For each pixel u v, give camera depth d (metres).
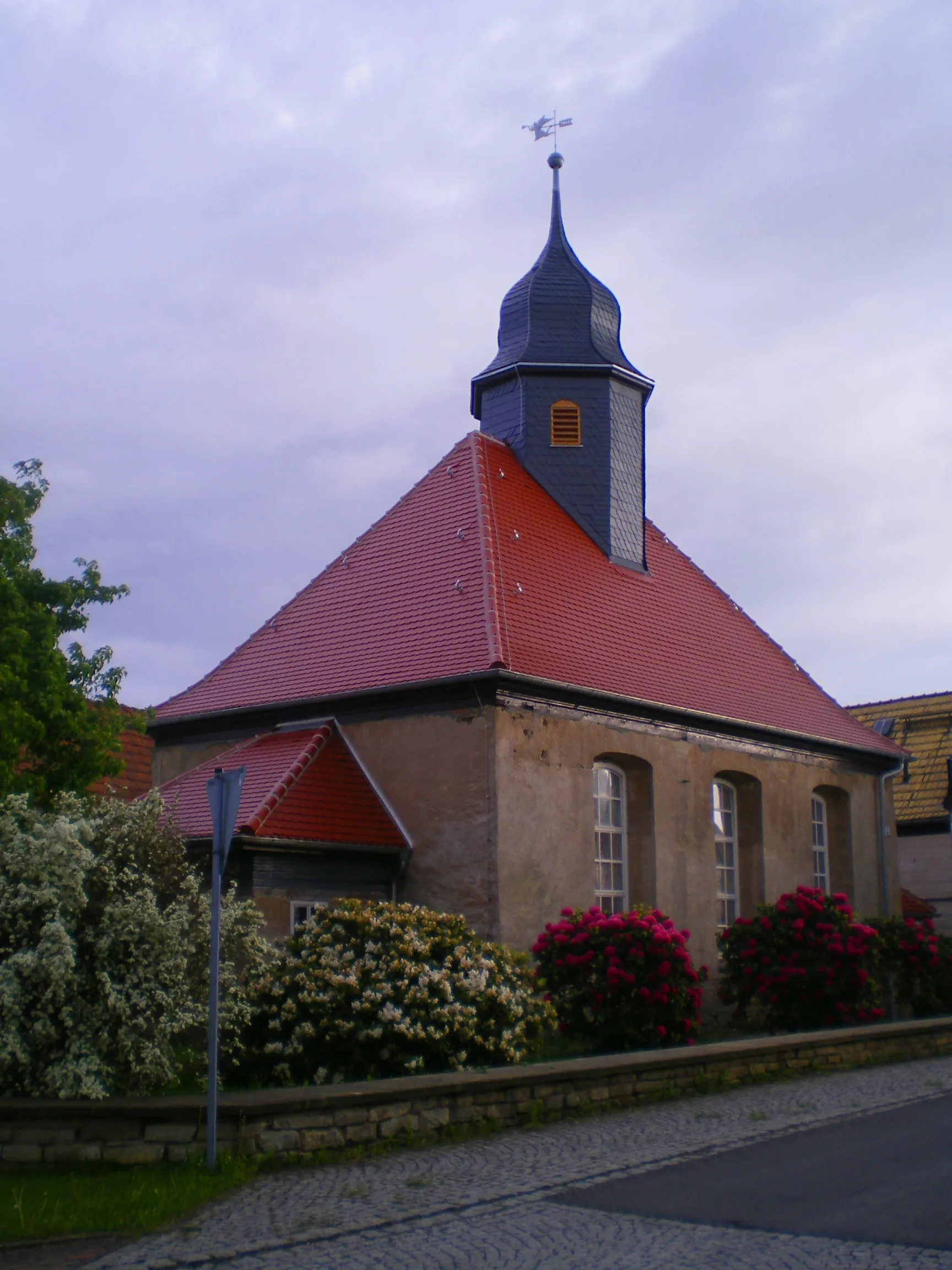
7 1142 8.84
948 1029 16.14
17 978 9.16
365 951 11.66
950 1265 6.20
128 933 9.38
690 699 19.73
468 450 21.36
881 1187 7.94
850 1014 17.00
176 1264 6.57
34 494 14.89
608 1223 7.17
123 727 15.11
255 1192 8.02
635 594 21.38
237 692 19.28
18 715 13.23
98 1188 8.02
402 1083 9.62
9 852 9.47
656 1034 14.02
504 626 17.23
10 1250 6.90
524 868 16.38
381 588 19.61
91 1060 9.05
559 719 17.41
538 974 14.52
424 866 16.64
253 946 10.48
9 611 13.83
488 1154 9.11
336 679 18.06
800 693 23.70
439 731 16.86
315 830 15.82
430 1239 6.91
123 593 15.30
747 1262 6.32
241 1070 11.45
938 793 29.73
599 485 21.73
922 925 19.86
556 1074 10.56
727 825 21.17
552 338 22.08
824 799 23.91
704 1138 9.64
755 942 17.67
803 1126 10.19
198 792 16.70
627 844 18.81
